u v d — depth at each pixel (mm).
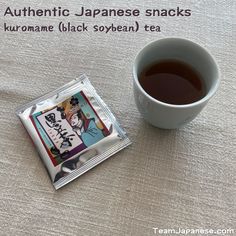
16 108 257
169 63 245
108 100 265
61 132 246
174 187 227
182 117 219
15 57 285
